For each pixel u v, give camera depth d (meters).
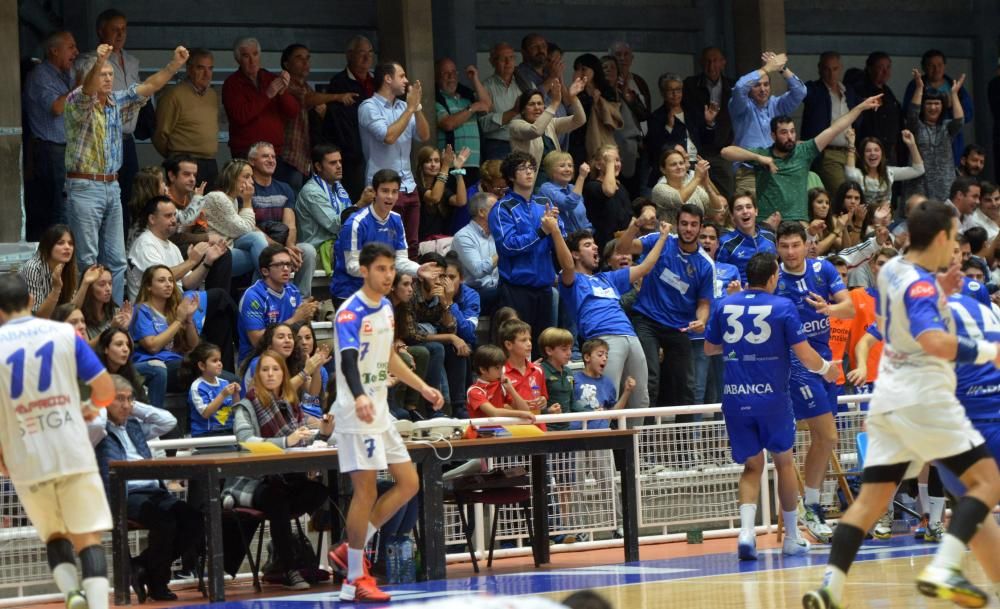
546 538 29.55
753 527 27.14
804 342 26.77
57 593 26.69
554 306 35.84
